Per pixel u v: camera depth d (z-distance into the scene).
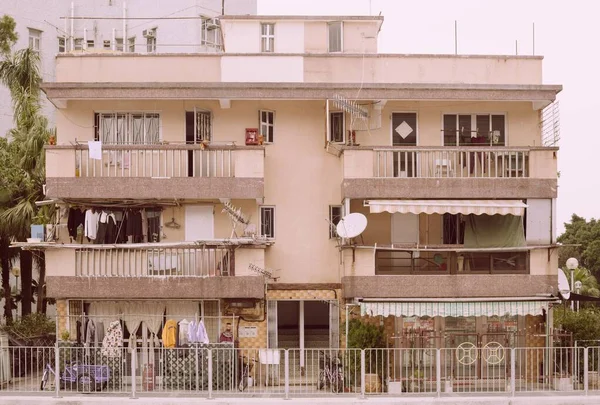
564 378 21.70
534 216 23.22
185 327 22.28
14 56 32.62
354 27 25.88
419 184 23.08
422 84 23.55
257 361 22.09
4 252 28.69
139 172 23.14
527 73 24.77
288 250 24.34
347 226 22.41
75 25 42.16
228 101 23.83
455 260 23.02
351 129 23.78
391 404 19.59
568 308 27.72
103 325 23.06
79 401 19.59
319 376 21.48
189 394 20.59
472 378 22.97
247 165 23.06
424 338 22.94
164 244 22.42
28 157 27.91
